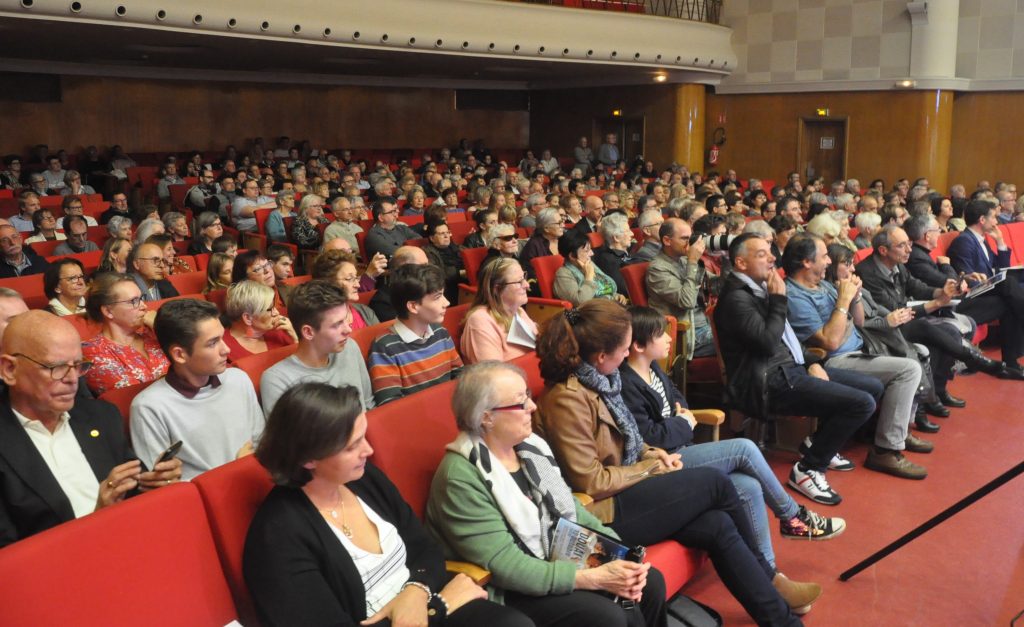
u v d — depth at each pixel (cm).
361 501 211
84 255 592
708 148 1700
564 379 270
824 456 376
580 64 1420
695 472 270
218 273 458
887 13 1442
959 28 1424
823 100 1537
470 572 221
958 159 1459
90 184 1395
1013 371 564
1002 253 668
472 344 366
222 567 194
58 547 168
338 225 741
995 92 1406
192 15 981
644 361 313
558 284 522
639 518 262
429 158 1622
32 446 215
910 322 500
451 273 651
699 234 477
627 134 1758
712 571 317
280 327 347
